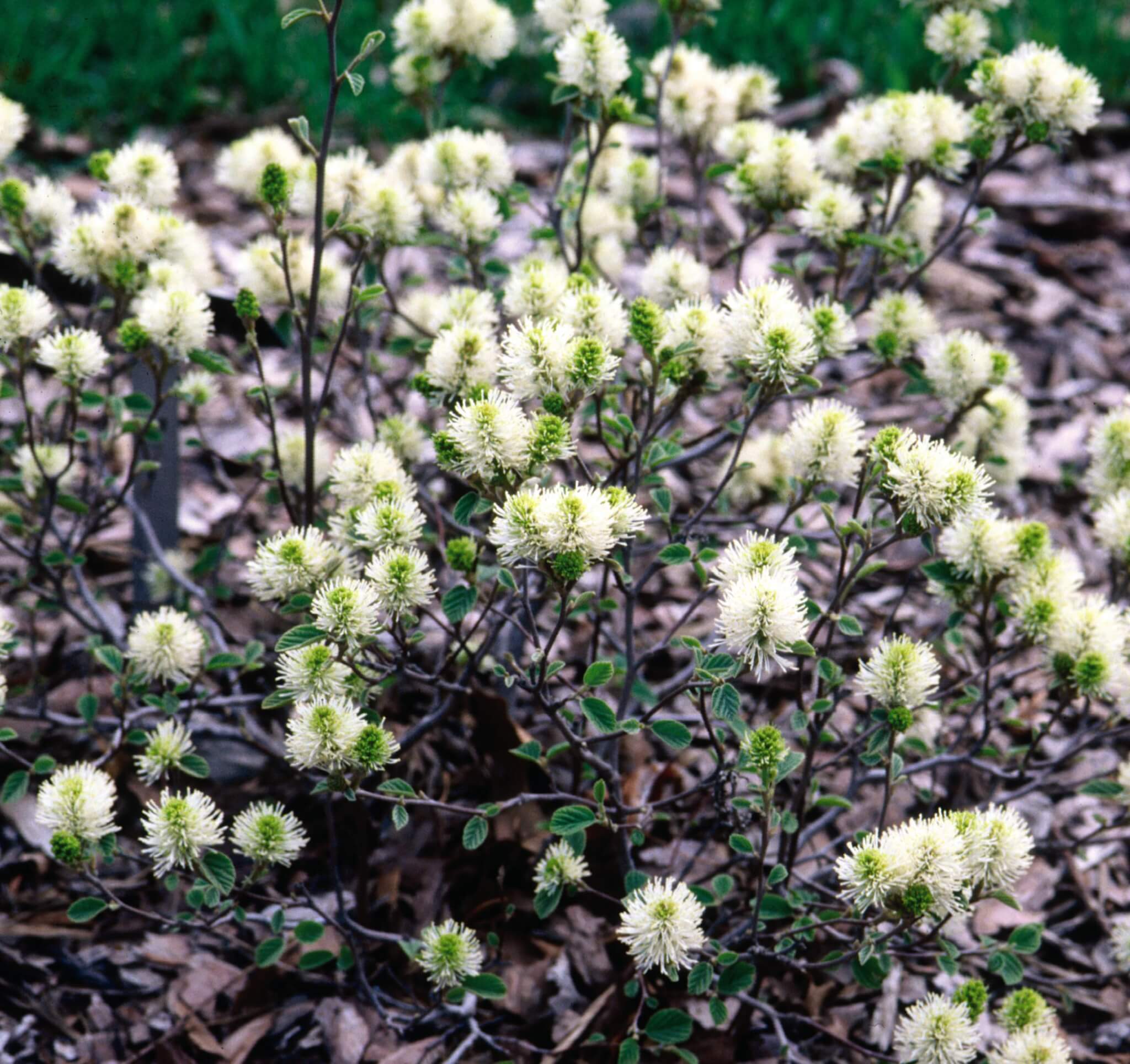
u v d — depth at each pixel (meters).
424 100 0.82
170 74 1.48
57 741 0.79
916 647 0.60
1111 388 1.16
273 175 0.62
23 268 0.83
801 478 0.63
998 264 1.30
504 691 0.79
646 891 0.57
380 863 0.74
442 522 0.77
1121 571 0.72
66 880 0.75
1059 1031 0.72
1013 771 0.70
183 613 0.75
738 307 0.60
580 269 0.76
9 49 1.45
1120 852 0.80
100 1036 0.68
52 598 0.77
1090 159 1.51
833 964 0.62
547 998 0.69
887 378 1.15
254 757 0.78
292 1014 0.70
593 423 0.77
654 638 0.89
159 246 0.72
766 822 0.58
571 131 0.83
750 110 0.85
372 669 0.62
